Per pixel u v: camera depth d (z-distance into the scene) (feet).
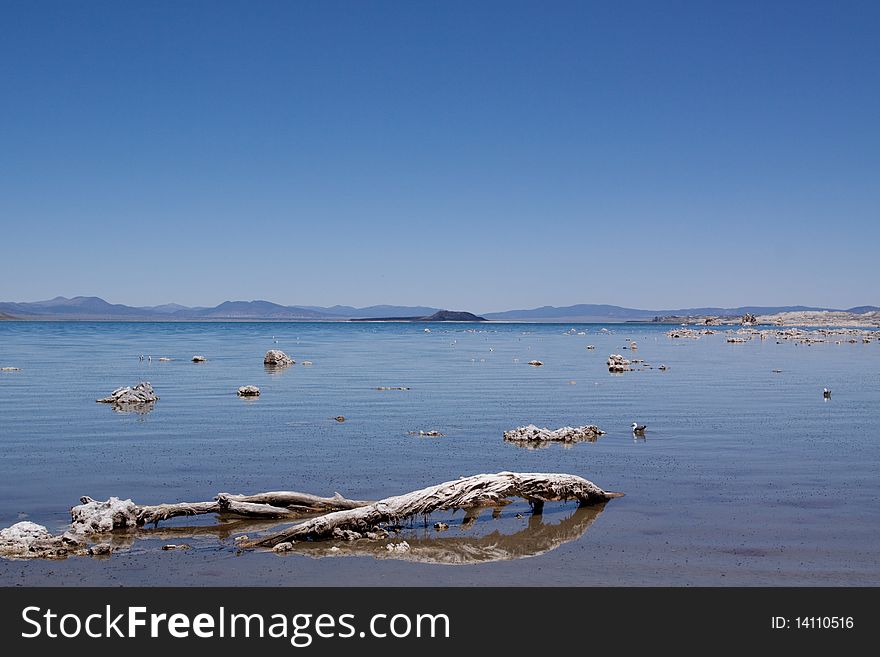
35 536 50.19
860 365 226.79
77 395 130.93
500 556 48.11
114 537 51.88
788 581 43.62
